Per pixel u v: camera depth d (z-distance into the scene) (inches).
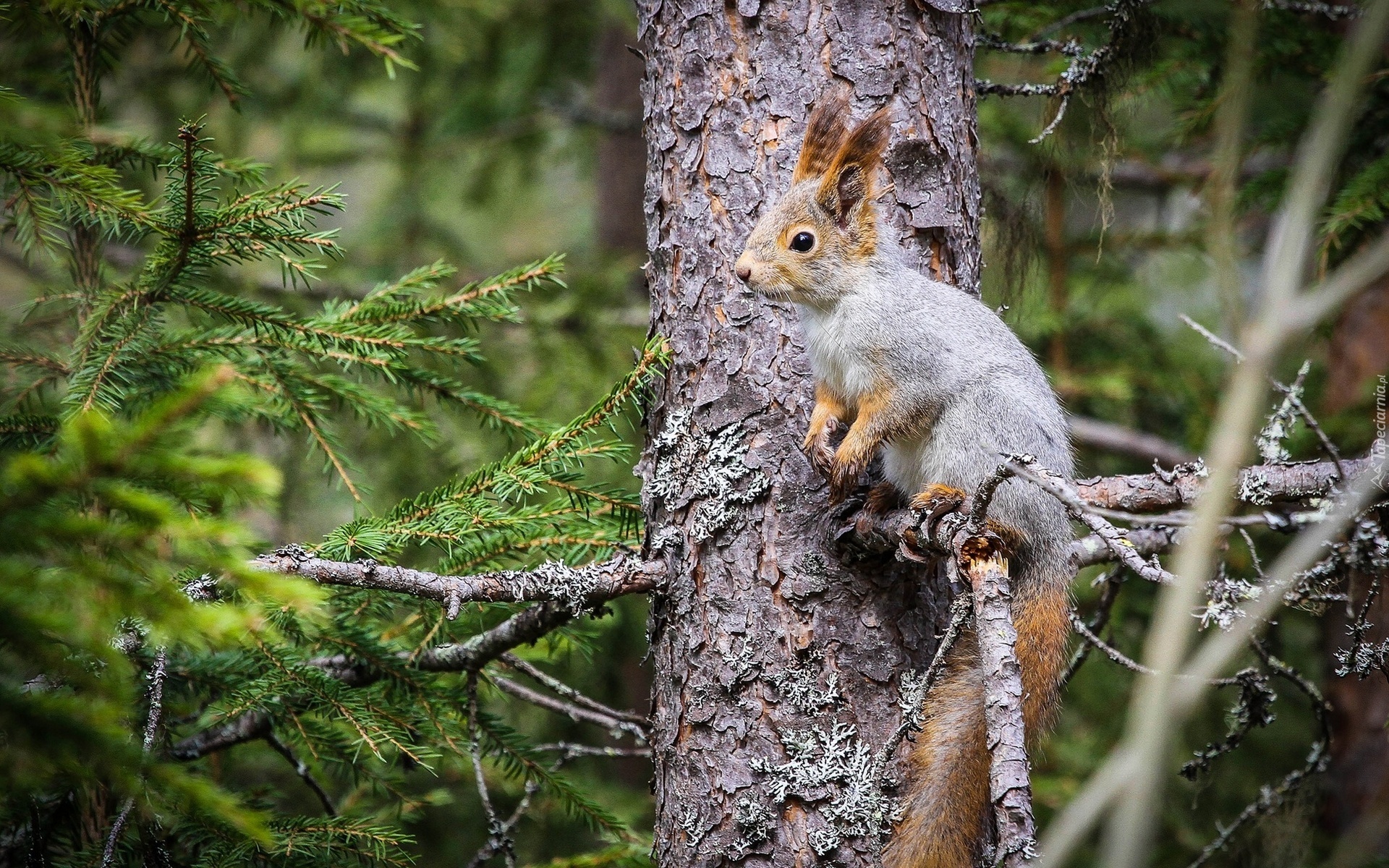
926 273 300.0
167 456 168.4
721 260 287.7
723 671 278.7
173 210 280.2
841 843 268.2
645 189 303.6
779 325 288.5
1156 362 614.5
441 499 301.9
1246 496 277.9
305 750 358.6
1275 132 431.5
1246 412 148.7
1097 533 218.2
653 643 297.7
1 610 167.0
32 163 271.9
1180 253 606.9
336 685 299.6
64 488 166.9
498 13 617.6
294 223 292.8
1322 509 274.2
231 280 520.7
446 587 266.2
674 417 291.1
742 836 273.3
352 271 641.6
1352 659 254.2
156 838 267.0
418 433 352.2
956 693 277.0
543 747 339.0
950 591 286.5
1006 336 306.7
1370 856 411.2
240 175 315.9
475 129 697.6
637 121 703.7
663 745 289.3
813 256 287.0
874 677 274.8
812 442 283.6
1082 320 612.7
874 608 277.0
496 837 298.0
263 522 534.9
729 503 281.4
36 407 343.3
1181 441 591.2
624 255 672.4
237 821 193.5
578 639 341.7
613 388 298.4
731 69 287.1
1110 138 350.3
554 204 927.0
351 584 257.0
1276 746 522.6
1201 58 413.7
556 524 310.3
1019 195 419.8
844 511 280.8
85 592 173.3
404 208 709.3
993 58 551.2
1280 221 427.2
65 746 180.7
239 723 331.9
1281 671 297.0
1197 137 466.6
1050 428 299.9
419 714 311.9
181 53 597.6
